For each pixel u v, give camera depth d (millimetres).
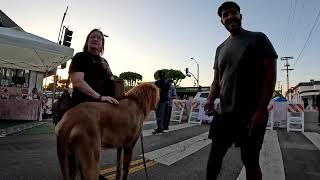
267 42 2416
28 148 5969
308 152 6352
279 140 8305
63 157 2213
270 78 2340
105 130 2494
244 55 2449
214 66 2871
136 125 2920
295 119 11406
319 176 4371
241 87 2447
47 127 9805
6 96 12016
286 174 4461
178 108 15039
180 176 4176
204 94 16828
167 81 9117
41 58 11281
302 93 72500
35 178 3848
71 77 2887
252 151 2426
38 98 12859
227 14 2561
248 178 2473
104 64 3199
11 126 9719
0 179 3742
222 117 2539
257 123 2348
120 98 3018
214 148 2561
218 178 4145
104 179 3430
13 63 12352
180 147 6555
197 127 11391
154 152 5895
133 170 4453
